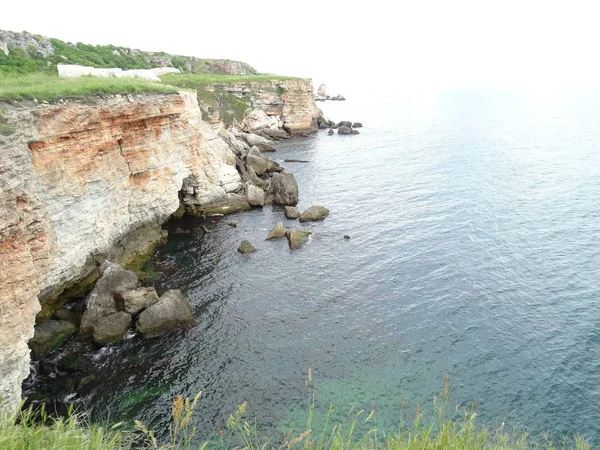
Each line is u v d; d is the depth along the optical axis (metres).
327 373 20.44
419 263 31.33
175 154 35.28
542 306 25.47
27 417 8.02
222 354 21.83
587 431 17.00
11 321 15.51
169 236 37.06
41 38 57.19
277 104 87.44
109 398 18.83
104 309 23.59
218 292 27.89
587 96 156.50
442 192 47.34
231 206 43.12
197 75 84.00
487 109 125.12
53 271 22.75
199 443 16.33
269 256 33.16
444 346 22.25
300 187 51.22
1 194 14.70
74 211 24.34
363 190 49.50
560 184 48.53
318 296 27.31
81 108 24.09
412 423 17.28
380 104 146.00
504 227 37.16
